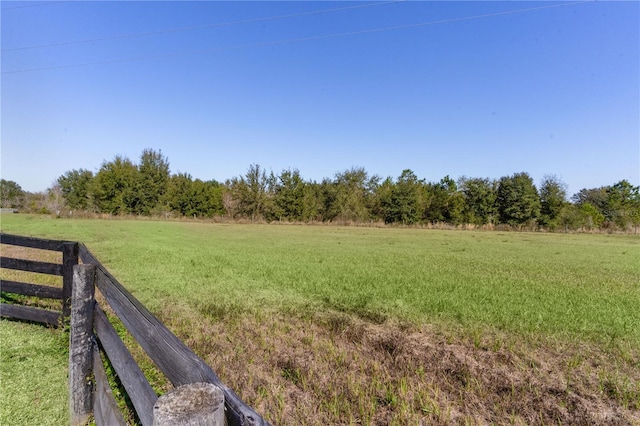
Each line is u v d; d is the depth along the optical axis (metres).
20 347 3.81
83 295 2.57
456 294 7.62
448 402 3.43
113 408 1.95
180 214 46.38
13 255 11.09
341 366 4.12
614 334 5.36
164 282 7.98
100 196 44.34
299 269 10.23
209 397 1.01
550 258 14.63
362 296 7.30
